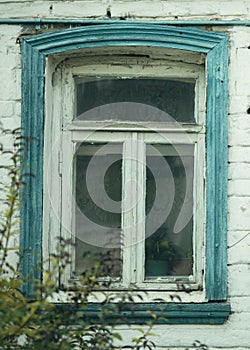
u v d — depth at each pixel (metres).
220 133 10.02
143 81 10.35
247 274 10.02
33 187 9.98
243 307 10.02
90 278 8.73
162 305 9.97
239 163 10.02
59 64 10.27
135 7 10.09
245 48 10.06
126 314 9.93
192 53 10.20
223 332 10.04
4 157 9.98
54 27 10.09
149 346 9.10
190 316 9.99
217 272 10.01
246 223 10.02
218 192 10.02
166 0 10.08
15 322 8.41
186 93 10.32
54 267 8.12
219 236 10.01
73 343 8.98
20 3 10.07
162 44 10.04
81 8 10.08
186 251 10.27
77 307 8.57
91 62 10.29
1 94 10.03
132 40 10.03
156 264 10.27
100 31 10.05
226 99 10.02
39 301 8.17
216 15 10.09
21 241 9.96
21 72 10.05
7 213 8.43
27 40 10.05
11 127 10.02
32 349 8.48
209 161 10.02
